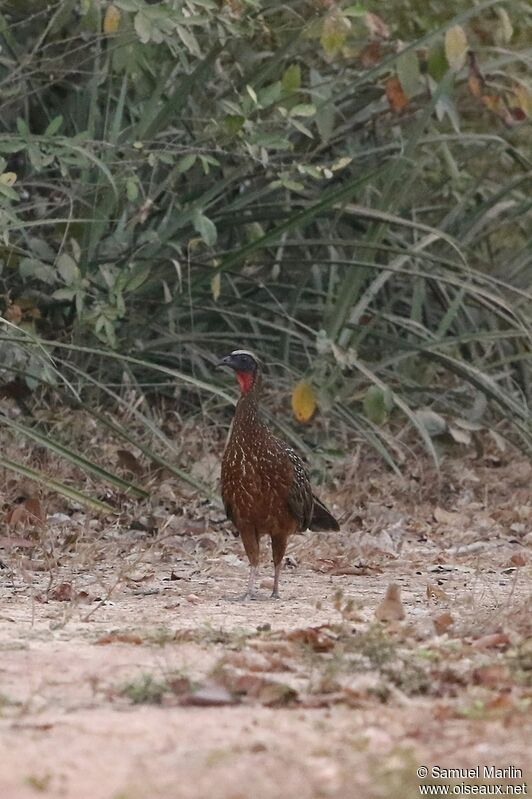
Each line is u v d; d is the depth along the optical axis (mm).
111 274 15477
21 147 13953
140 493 13531
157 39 13859
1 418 13297
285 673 8031
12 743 6395
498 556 13859
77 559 12281
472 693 7555
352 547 13477
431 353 16828
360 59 16625
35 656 8234
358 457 16469
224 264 15719
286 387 17125
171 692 7359
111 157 15188
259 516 11156
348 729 6777
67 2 14586
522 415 16922
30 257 15281
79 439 15453
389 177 16516
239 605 10758
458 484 16656
